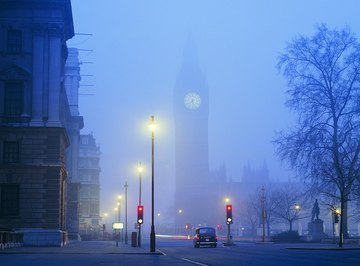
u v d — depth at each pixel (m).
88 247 53.88
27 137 55.19
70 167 100.75
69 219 95.56
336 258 30.56
